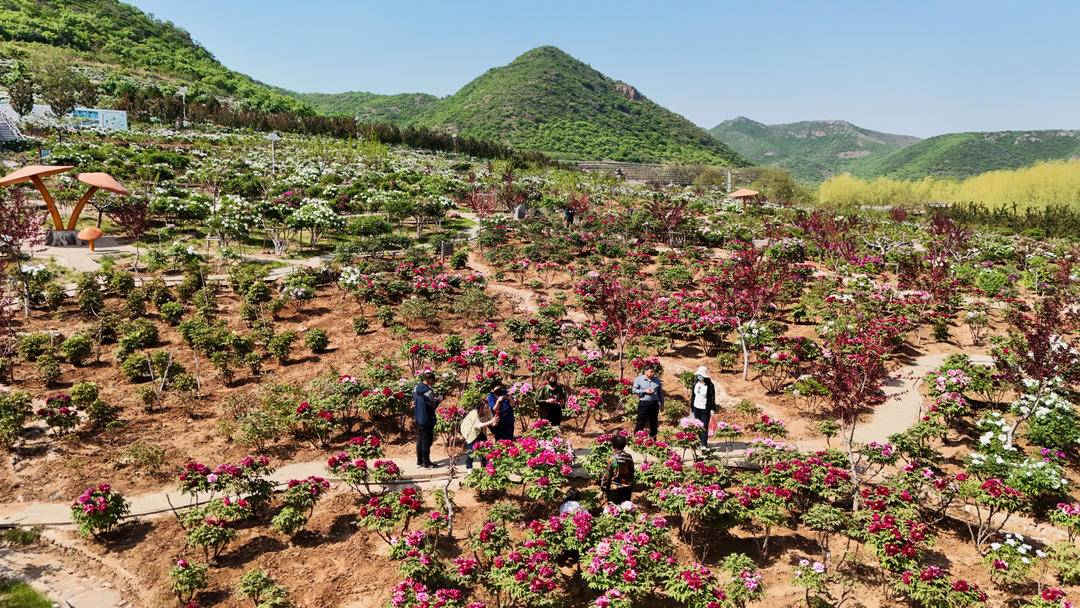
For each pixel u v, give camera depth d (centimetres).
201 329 1644
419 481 1080
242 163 4600
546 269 2422
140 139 5659
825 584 823
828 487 920
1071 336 1736
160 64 14475
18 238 2025
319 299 2095
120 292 1988
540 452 956
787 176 8225
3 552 880
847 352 1425
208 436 1212
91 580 835
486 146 9456
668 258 2627
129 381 1437
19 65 10394
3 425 1100
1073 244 3891
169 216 2969
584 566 753
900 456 1043
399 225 3356
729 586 736
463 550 884
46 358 1422
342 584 824
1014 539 898
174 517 968
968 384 1355
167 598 798
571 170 9025
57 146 4344
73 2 15900
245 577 765
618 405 1389
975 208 5631
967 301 2222
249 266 2300
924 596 725
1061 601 720
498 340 1772
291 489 902
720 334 1823
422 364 1530
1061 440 1137
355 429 1266
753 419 1341
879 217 5091
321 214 2702
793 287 2167
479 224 3497
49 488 1023
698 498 839
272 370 1545
